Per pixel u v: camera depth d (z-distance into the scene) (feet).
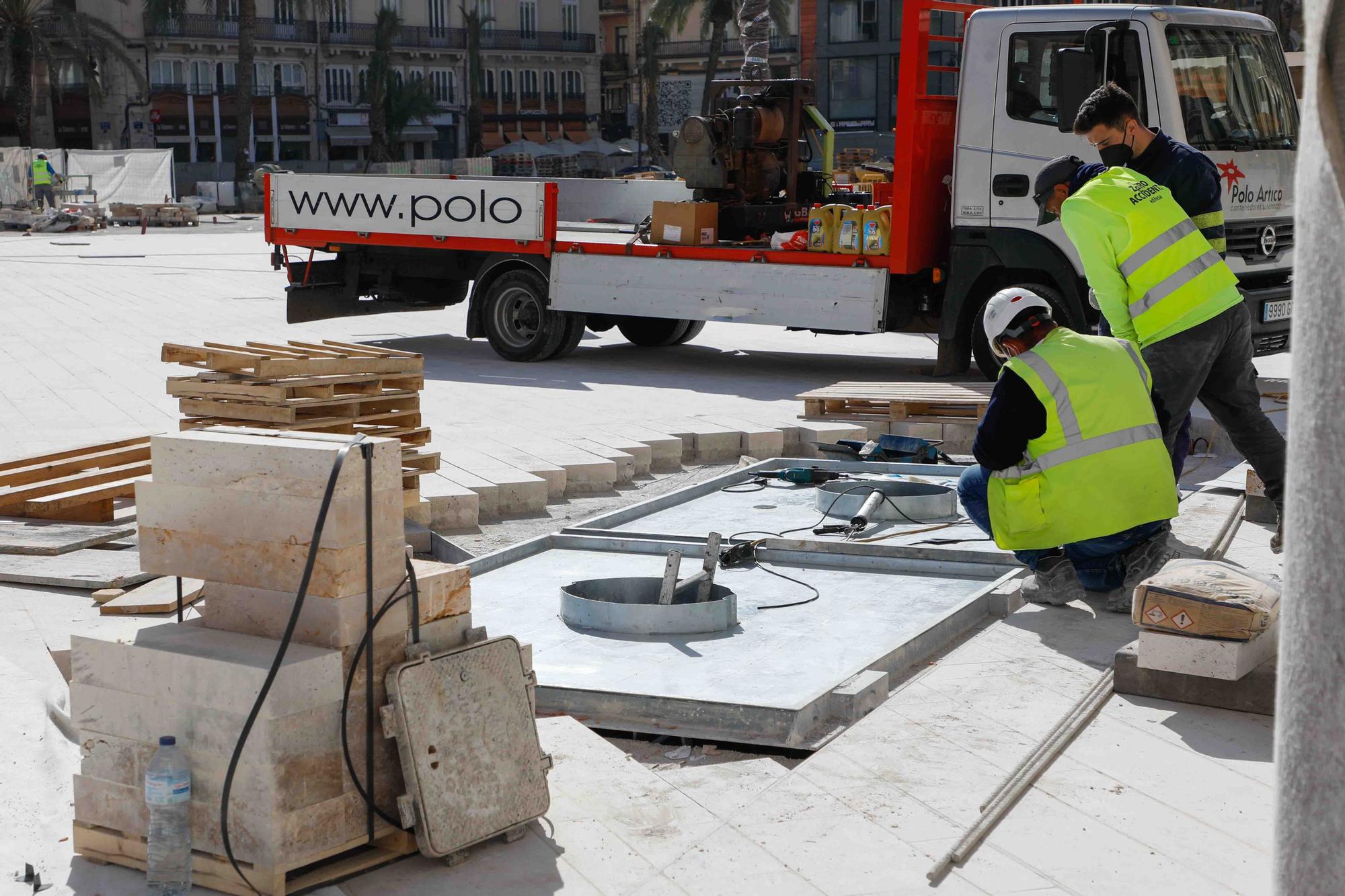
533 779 10.93
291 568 10.21
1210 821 10.85
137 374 39.55
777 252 39.01
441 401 36.17
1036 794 11.39
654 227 41.86
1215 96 32.89
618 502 25.79
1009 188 34.96
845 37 186.70
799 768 12.05
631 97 276.21
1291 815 3.27
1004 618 16.87
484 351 48.08
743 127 42.24
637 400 36.68
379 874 10.27
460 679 10.59
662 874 10.14
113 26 208.64
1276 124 34.09
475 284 45.60
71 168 150.51
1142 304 17.98
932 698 13.79
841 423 31.07
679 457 29.55
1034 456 16.19
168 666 9.96
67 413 32.71
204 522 10.62
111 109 210.59
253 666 9.61
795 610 18.20
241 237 121.39
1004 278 36.47
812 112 43.96
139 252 98.89
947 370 38.09
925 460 27.86
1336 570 3.06
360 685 10.19
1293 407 3.19
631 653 16.30
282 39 223.51
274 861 9.64
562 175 253.24
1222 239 19.67
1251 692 13.20
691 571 20.21
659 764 13.39
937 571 20.03
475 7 252.01
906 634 16.75
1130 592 16.55
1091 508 16.02
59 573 19.33
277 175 46.96
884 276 37.50
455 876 10.19
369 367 22.13
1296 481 3.18
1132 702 13.62
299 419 21.76
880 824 10.84
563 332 44.04
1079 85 32.42
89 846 10.59
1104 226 17.97
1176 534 19.81
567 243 42.63
